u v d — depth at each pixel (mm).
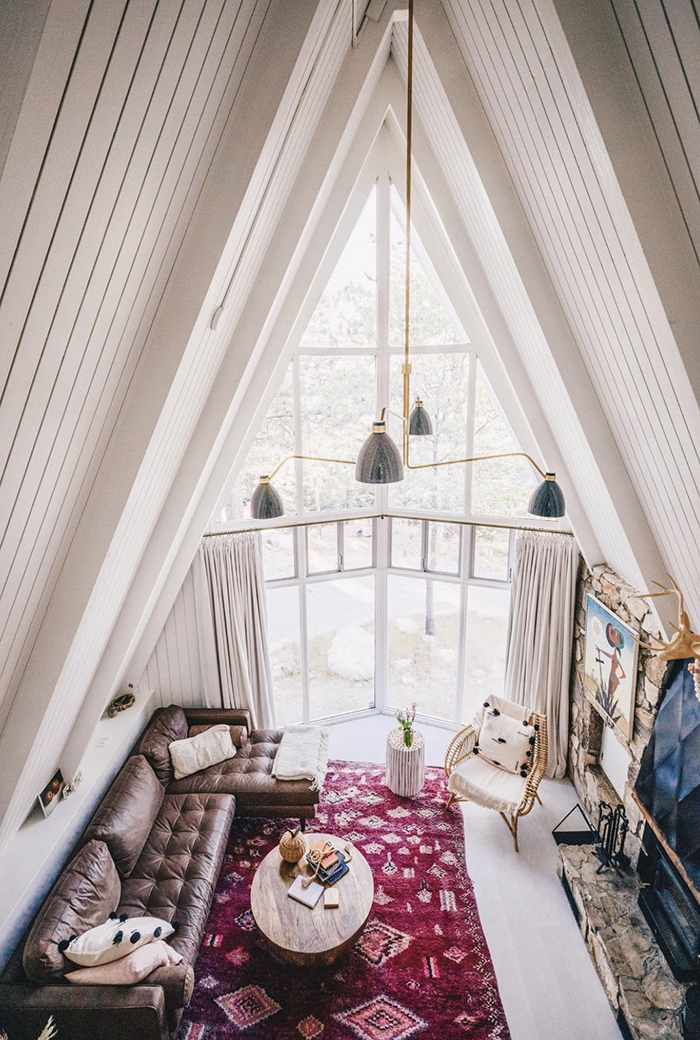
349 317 5344
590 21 1682
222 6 1563
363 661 6637
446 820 5129
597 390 3232
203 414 3648
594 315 2707
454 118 2877
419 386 5523
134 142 1554
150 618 5285
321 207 3660
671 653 2938
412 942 3992
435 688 6496
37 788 3941
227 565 5508
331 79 2721
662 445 2768
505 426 5336
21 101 1076
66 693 3414
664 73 1565
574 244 2520
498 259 3459
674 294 1978
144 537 3688
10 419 1691
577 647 5469
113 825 4031
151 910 3762
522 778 5109
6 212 1235
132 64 1352
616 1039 3375
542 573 5387
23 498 2021
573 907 4230
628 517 3631
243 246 2613
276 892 3871
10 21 970
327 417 5590
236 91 1970
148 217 1855
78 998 3010
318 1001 3605
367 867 4090
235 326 3369
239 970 3799
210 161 2074
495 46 2240
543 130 2244
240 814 5008
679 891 3641
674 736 3617
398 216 5078
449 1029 3449
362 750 6152
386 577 6336
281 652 6281
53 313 1616
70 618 2854
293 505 5730
